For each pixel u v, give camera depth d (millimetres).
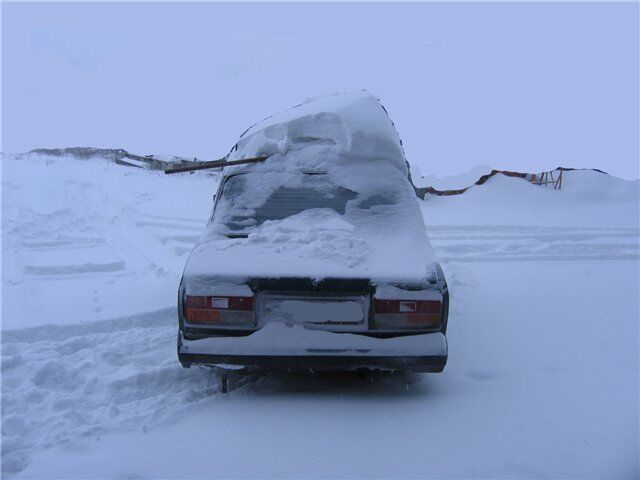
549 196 16562
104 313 5164
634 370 4090
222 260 3592
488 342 4633
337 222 4043
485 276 6859
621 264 7754
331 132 4656
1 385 3746
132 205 12281
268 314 3439
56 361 3982
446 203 15805
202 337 3447
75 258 7488
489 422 3301
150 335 4723
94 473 2785
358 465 2854
